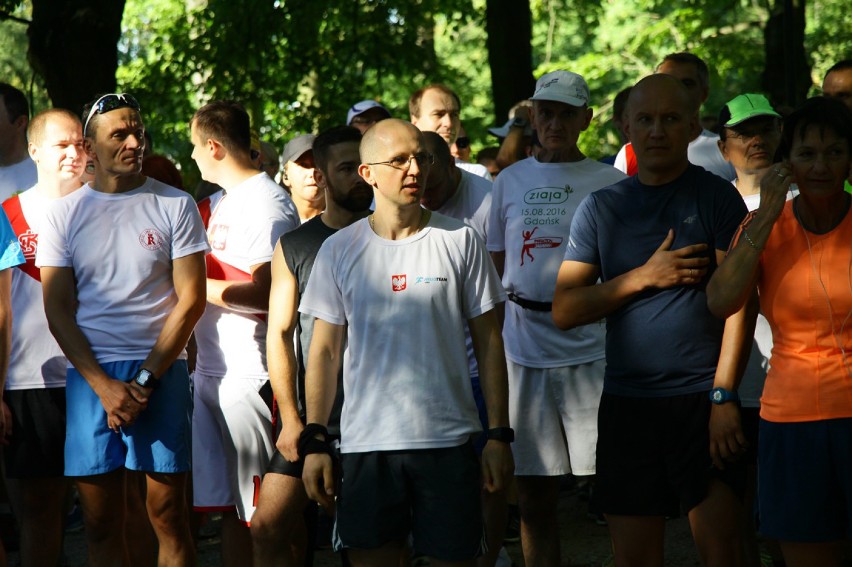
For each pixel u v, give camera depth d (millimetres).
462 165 7566
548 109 5758
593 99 26875
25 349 5641
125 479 5457
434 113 7645
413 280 4332
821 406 4023
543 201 5758
